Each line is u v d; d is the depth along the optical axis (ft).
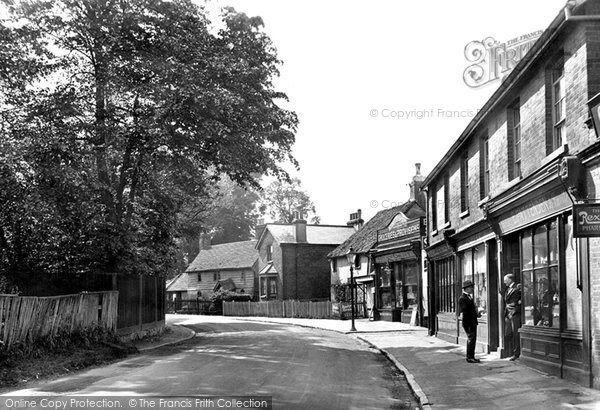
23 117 63.21
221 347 66.03
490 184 52.03
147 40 66.64
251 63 73.56
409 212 117.70
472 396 33.63
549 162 37.19
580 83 33.58
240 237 272.72
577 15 32.50
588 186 31.86
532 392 33.06
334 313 131.44
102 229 63.98
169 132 67.56
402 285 106.32
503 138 48.42
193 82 64.64
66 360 47.93
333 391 36.65
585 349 32.78
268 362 50.55
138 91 64.28
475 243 56.85
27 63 63.00
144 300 82.38
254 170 76.13
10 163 56.34
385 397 35.81
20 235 62.13
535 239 42.09
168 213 81.82
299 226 173.78
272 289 173.99
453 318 66.90
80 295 57.31
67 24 63.77
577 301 34.73
